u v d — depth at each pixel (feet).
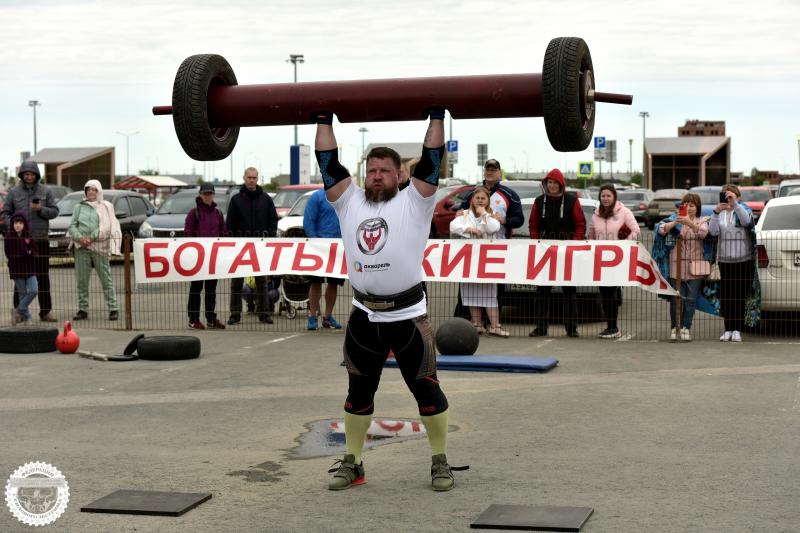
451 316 46.42
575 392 28.91
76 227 46.85
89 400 28.60
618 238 40.83
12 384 31.17
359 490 19.22
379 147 18.70
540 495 18.57
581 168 188.03
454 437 23.52
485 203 41.04
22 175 45.73
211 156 19.10
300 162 140.87
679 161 184.03
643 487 19.03
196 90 18.37
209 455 22.24
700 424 24.58
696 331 43.14
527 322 44.78
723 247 38.55
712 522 16.78
